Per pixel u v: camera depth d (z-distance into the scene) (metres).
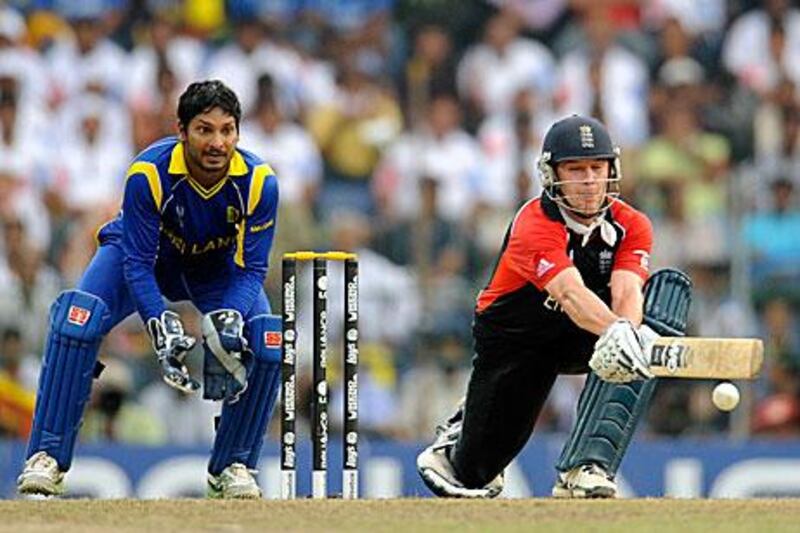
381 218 43.78
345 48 47.41
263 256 22.25
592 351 22.66
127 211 21.61
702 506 19.72
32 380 37.59
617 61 47.03
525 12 47.88
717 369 19.12
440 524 17.80
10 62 44.53
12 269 40.78
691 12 48.47
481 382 23.27
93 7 46.44
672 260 40.84
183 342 21.16
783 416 39.22
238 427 23.28
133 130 45.03
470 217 43.97
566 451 22.41
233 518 18.44
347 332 22.67
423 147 45.25
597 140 20.89
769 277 40.16
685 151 45.88
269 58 46.19
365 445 35.84
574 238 21.23
